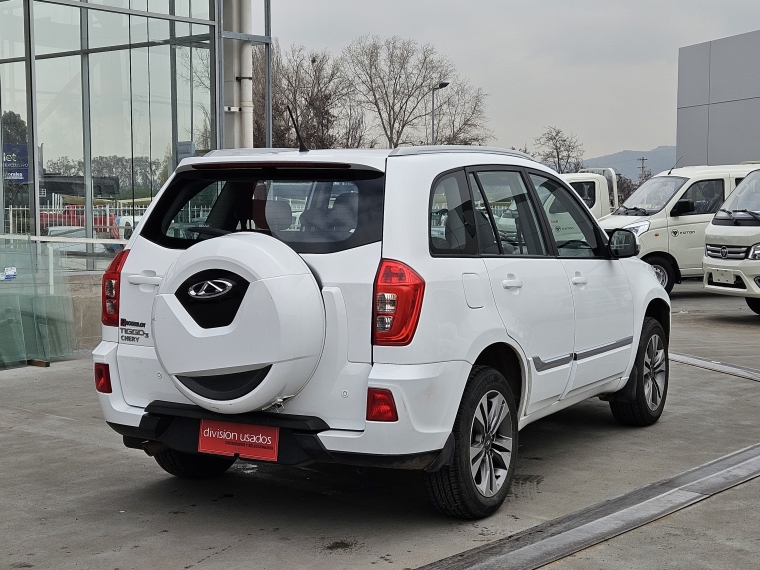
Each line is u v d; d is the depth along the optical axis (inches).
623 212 715.4
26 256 398.6
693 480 234.2
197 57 577.0
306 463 184.4
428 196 192.9
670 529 196.7
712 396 345.1
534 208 235.9
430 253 189.3
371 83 2701.8
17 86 497.4
